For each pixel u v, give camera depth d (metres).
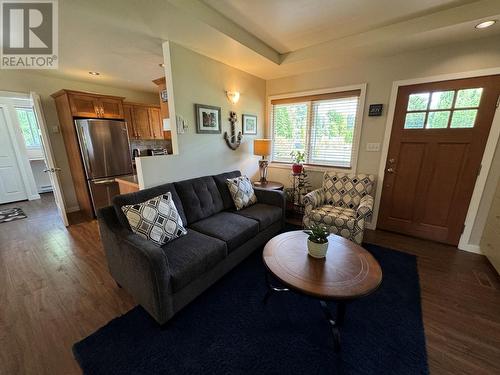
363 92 2.90
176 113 2.41
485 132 2.28
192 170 2.70
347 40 2.47
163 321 1.45
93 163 3.51
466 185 2.46
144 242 1.49
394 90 2.69
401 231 2.94
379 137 2.89
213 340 1.43
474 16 1.84
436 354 1.34
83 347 1.38
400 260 2.34
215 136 2.95
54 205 4.36
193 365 1.28
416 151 2.69
